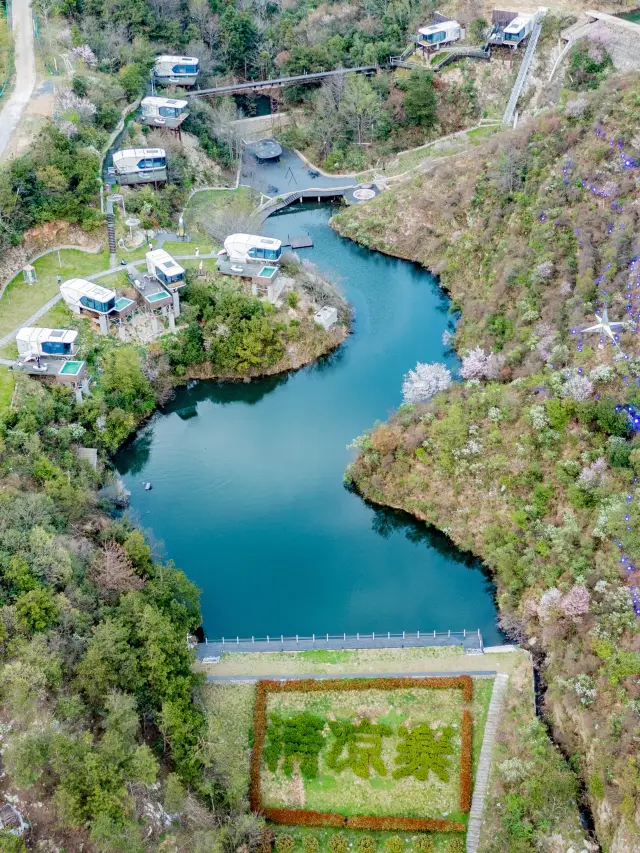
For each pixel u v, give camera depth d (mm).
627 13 176625
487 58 181000
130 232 139000
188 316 125438
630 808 67438
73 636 76812
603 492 89750
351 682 80750
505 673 82188
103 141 153625
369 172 175625
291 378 127750
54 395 107812
